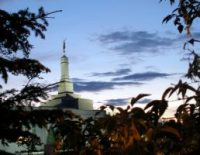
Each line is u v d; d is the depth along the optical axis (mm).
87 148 2139
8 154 7035
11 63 7211
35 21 7617
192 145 1572
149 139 1648
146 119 1714
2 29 7316
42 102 7586
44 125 6707
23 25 7492
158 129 1630
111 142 1991
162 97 1666
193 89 1650
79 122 2273
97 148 2082
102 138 2043
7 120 6832
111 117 1915
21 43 7512
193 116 1623
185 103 1652
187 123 1605
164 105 1654
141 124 1709
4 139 7219
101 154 2064
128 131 1728
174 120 1680
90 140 2133
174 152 1601
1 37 7328
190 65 1950
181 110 1641
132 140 1703
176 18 3182
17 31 7480
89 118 2193
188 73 1913
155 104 1672
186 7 3004
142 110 1729
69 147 2242
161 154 1625
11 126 7168
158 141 1642
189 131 1593
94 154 2094
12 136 6855
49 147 2312
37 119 6652
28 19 7555
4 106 6977
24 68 7320
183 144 1587
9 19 7426
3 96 7191
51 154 2293
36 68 7402
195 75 1901
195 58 1974
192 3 2986
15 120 6895
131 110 1770
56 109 6625
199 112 1633
